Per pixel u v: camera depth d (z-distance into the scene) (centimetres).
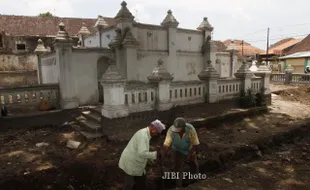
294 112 1002
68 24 2342
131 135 658
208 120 785
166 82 728
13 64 1869
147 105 706
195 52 1220
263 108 986
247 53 3369
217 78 857
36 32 2133
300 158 550
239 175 461
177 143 440
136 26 986
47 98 888
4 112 790
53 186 462
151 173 488
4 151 600
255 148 620
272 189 404
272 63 2944
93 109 848
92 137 668
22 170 483
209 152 577
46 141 684
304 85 1698
